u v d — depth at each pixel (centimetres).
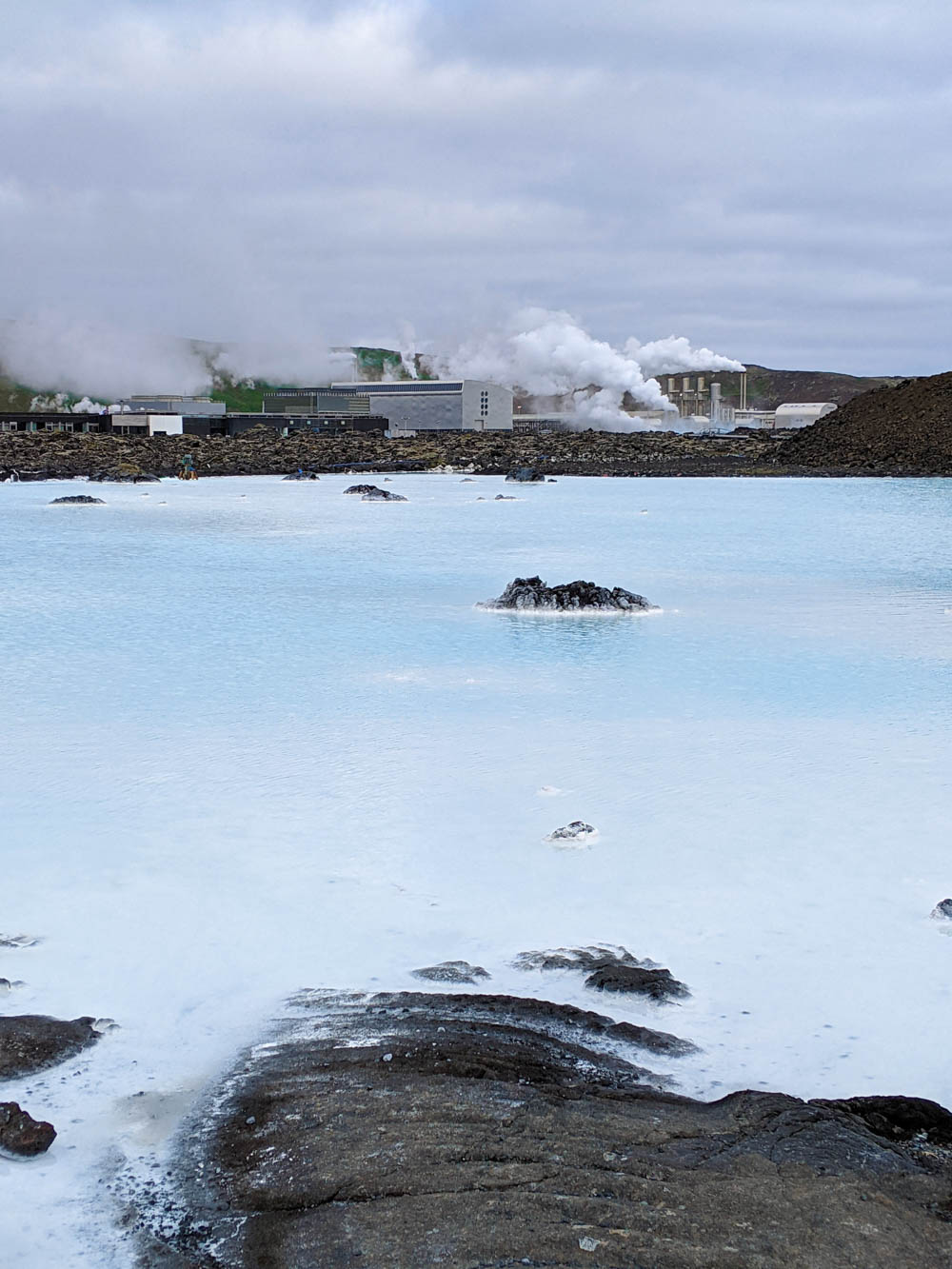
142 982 567
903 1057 498
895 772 940
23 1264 369
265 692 1250
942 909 646
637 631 1652
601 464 7631
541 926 638
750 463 7525
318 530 3369
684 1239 366
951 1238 372
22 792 884
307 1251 369
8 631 1655
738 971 580
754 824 809
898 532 3300
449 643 1560
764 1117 439
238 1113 450
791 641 1572
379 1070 478
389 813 835
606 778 924
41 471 6334
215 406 12550
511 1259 358
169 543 3000
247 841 777
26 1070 480
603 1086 471
